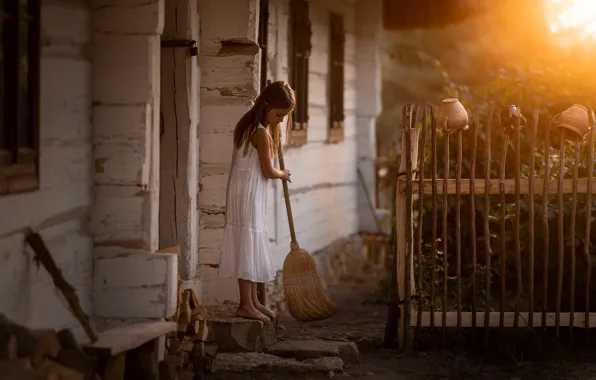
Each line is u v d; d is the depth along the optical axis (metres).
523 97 9.66
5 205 4.86
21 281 5.07
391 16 14.84
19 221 5.04
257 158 7.41
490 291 8.21
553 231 7.88
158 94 6.21
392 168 13.96
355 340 8.27
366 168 15.12
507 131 7.51
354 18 14.78
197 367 6.77
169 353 6.46
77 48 5.88
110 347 5.22
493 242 8.39
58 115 5.60
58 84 5.59
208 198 8.18
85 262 6.06
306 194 11.89
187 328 6.77
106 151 6.11
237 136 7.44
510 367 7.23
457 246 7.55
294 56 11.16
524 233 8.04
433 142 7.52
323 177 12.85
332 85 13.38
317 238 12.51
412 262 7.80
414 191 7.71
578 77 9.74
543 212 7.49
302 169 11.66
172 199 7.61
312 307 7.52
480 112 9.40
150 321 6.16
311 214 12.16
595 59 9.96
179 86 7.55
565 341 7.69
